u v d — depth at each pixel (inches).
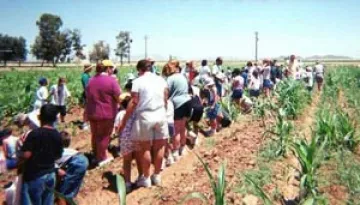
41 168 209.8
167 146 345.4
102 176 314.7
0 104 602.5
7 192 238.1
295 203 249.4
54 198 239.0
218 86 559.5
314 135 272.4
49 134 211.6
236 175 296.2
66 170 237.0
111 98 335.0
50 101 541.6
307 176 256.2
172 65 343.0
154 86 276.2
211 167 327.3
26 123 299.1
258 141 414.9
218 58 582.6
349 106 697.0
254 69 668.7
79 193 283.9
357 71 1488.7
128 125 281.0
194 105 389.1
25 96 628.7
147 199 267.3
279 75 910.4
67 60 4744.1
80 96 713.6
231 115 535.8
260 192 225.6
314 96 932.0
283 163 339.0
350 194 269.6
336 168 314.7
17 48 5132.9
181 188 281.0
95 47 4271.7
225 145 401.7
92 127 344.5
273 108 571.2
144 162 281.7
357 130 459.2
